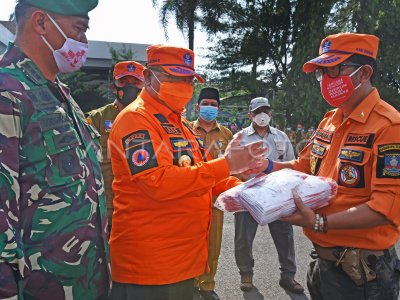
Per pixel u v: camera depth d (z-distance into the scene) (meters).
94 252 1.53
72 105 1.66
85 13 1.48
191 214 1.90
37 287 1.36
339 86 1.84
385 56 14.20
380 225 1.65
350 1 14.02
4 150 1.22
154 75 1.97
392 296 1.76
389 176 1.61
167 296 1.87
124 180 1.88
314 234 1.88
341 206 1.76
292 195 1.70
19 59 1.39
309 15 14.43
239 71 18.83
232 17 18.02
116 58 18.09
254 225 3.66
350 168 1.74
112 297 1.97
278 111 13.95
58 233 1.39
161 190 1.73
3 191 1.21
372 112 1.75
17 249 1.22
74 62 1.51
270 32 18.06
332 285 1.83
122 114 1.90
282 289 3.68
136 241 1.87
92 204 1.54
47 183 1.36
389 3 13.91
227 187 2.28
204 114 3.79
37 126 1.34
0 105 1.23
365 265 1.72
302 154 2.26
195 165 1.80
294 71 13.92
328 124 2.04
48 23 1.43
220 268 4.22
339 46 1.83
